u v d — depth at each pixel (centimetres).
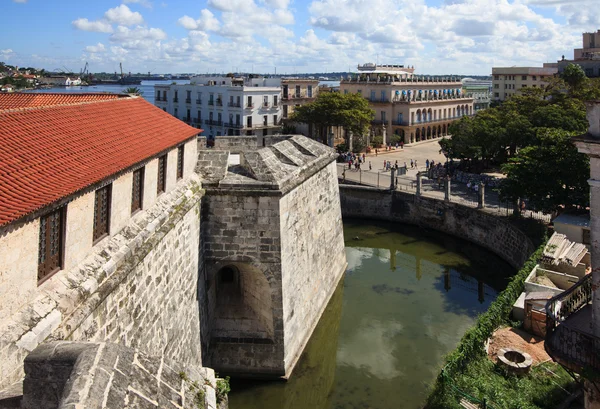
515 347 2295
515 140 5831
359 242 4656
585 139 1463
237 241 2281
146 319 1645
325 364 2559
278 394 2286
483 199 4531
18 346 998
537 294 2497
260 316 2359
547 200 3562
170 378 806
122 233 1571
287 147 2891
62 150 1407
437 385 1967
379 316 3136
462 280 3753
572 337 1536
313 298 2870
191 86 9012
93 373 696
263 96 8431
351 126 7531
